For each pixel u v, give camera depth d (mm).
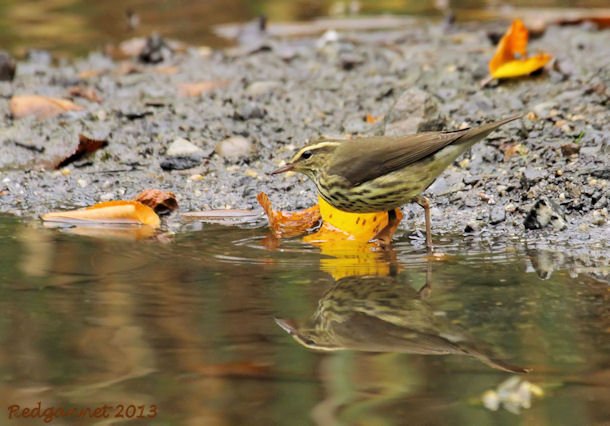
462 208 12102
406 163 10984
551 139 13727
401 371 7566
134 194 13234
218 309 8766
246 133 15109
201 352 7859
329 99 16578
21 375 7539
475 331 8219
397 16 24312
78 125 15492
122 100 17000
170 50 20250
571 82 15977
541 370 7480
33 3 25938
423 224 11750
